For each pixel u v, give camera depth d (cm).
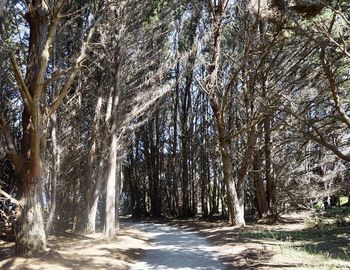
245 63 1892
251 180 2644
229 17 2044
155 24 1995
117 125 1877
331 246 1280
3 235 1473
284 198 2453
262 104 1856
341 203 3838
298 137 1831
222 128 2152
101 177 1884
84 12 1518
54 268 956
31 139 1041
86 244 1449
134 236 1847
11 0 1112
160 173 3747
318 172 2608
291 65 1902
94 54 1739
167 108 3428
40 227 1081
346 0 1052
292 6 1165
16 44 1196
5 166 1611
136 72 2000
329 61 1348
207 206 3406
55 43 1311
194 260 1191
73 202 1947
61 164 1738
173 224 2789
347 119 1233
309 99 1767
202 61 2158
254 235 1664
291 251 1196
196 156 3441
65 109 1686
